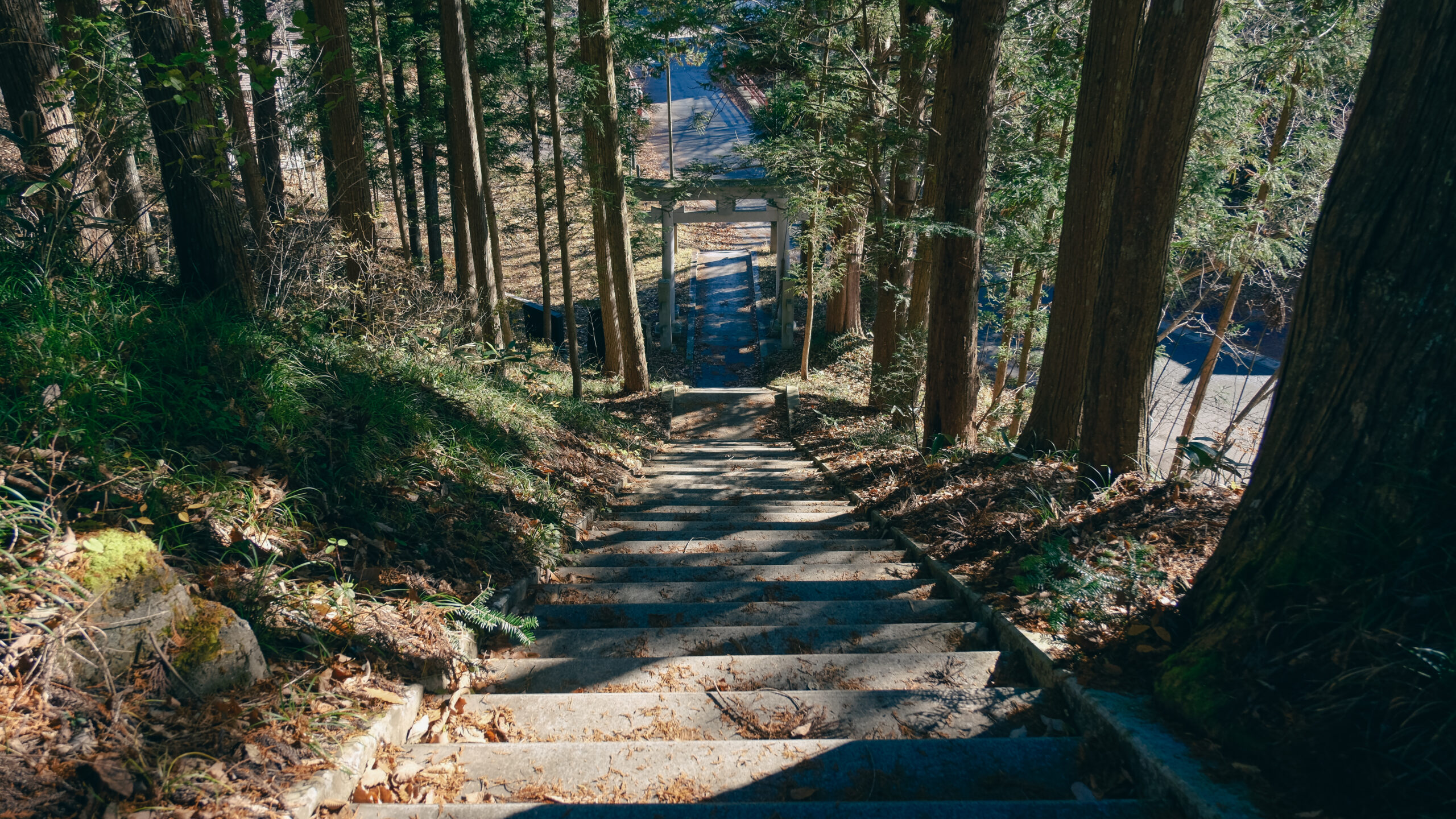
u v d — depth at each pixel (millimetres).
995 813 2086
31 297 3459
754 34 13914
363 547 3547
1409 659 2080
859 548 5629
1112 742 2451
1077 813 2086
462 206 13891
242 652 2322
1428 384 2258
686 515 7414
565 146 19016
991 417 12562
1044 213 9906
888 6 13164
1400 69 2238
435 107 17641
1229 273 12211
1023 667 3156
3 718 1815
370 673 2652
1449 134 2162
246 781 1963
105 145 4312
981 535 4875
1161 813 2096
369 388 5172
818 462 11047
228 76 4707
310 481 3781
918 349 13188
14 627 1952
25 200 4176
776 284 27781
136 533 2322
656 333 25203
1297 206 10031
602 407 15562
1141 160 4785
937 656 3207
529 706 2791
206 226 4852
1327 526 2426
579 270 28062
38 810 1662
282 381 4156
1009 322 11891
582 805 2109
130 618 2107
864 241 18328
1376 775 1961
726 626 3605
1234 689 2352
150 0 4406
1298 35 8281
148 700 2070
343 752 2201
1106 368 5125
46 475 2666
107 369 3314
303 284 6523
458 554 4102
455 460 5168
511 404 8289
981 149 7957
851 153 13711
